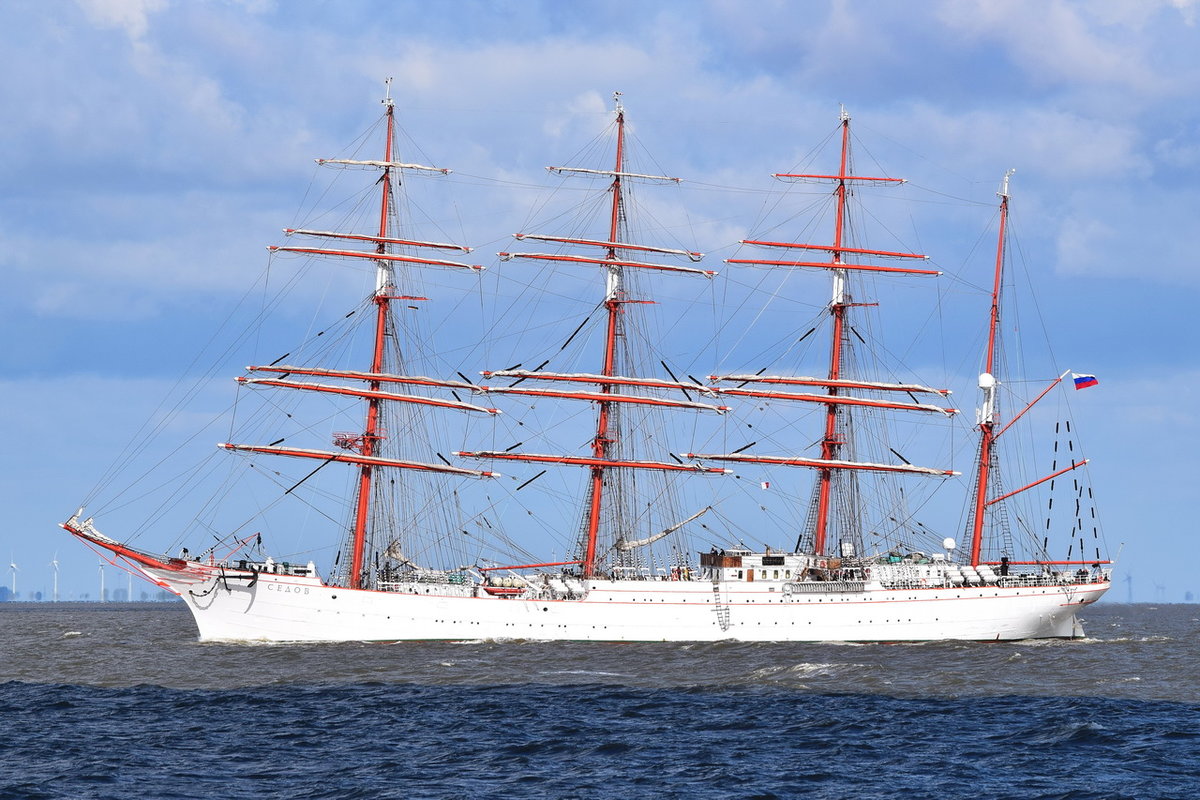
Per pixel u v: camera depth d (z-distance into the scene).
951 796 107.19
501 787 109.88
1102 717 140.00
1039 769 116.06
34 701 153.12
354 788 109.31
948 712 144.62
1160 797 106.38
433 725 136.62
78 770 115.38
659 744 127.00
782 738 130.12
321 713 143.75
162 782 111.25
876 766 117.69
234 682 168.88
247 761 119.31
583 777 113.56
